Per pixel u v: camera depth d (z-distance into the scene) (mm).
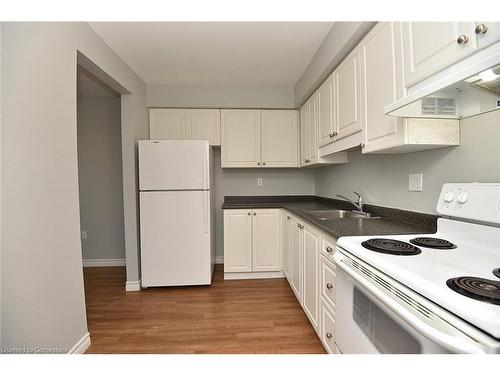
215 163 3365
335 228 1403
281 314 2064
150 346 1671
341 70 1793
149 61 2369
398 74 1162
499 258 858
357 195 2092
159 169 2545
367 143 1457
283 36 1972
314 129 2465
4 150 1101
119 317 2045
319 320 1587
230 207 2814
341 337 1115
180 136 3006
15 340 1155
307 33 1928
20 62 1170
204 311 2127
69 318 1479
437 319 578
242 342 1702
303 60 2381
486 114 1054
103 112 3324
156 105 2943
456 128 1169
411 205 1524
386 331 780
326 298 1462
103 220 3373
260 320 1973
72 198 1516
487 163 1054
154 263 2562
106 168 3350
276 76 2766
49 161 1333
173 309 2168
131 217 2570
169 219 2564
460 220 1175
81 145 3322
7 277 1123
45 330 1300
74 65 1563
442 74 936
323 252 1505
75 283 1537
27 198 1201
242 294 2455
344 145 1785
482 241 990
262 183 3424
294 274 2291
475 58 802
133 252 2574
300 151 3057
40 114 1276
